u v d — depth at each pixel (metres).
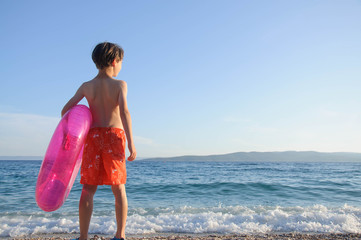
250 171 28.58
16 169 30.25
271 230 4.41
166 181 15.03
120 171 2.05
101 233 4.27
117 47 2.24
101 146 2.04
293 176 19.81
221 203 7.78
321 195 9.50
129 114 2.11
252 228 4.49
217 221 4.89
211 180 15.85
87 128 2.03
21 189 10.57
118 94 2.12
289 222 4.80
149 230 4.38
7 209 6.46
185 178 17.78
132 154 2.06
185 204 7.59
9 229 4.43
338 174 22.36
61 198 1.92
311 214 5.14
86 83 2.22
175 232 4.32
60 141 1.94
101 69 2.20
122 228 2.10
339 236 3.74
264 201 8.20
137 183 13.49
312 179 16.42
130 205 7.37
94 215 5.70
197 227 4.52
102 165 2.03
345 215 5.03
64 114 2.09
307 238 3.62
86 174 2.01
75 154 1.95
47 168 1.91
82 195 2.06
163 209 6.41
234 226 4.52
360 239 3.54
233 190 10.74
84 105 2.14
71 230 4.45
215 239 3.50
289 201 8.20
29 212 6.00
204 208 6.42
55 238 3.81
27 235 4.17
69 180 1.97
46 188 1.88
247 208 6.34
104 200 7.75
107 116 2.11
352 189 10.91
